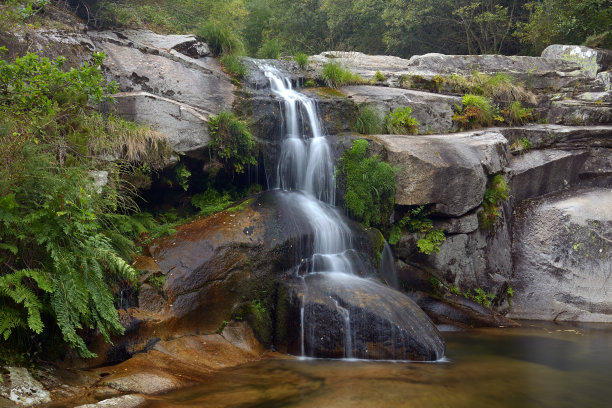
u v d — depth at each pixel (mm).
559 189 10938
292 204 8086
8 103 5898
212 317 6242
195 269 6379
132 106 7914
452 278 8914
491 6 19375
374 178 8547
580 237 9281
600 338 7539
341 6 22922
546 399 4852
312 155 9016
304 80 11211
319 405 4492
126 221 6906
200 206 8500
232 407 4402
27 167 4859
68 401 4270
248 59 10992
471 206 8820
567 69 14156
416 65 13656
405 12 20047
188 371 5293
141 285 5926
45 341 4930
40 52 7391
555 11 16609
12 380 4266
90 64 8070
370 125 10219
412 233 8883
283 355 6336
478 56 14039
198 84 9117
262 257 6883
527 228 9867
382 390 4961
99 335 5289
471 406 4617
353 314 6270
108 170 6730
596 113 12172
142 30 10234
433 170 8531
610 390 5152
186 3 14102
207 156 8492
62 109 6570
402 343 6156
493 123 12125
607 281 9047
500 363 6125
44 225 4672
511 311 9297
